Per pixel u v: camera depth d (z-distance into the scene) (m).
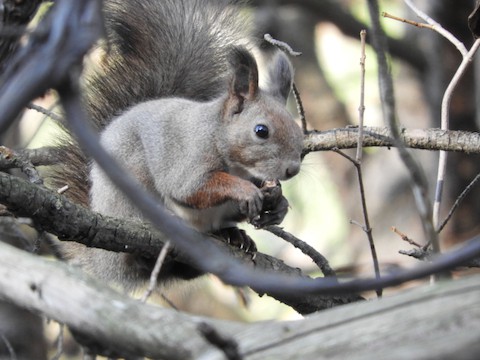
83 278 6.14
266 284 5.55
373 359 5.29
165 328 5.70
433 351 5.19
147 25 13.31
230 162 10.91
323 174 24.88
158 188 11.16
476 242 5.62
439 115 21.08
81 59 5.13
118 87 12.83
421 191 6.58
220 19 13.73
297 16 24.62
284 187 22.86
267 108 10.78
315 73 24.56
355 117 25.61
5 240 12.55
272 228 10.64
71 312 5.96
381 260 22.83
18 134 15.59
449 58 20.84
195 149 10.88
